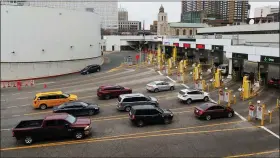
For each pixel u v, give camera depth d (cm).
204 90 3378
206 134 1994
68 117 1952
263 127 2123
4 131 2116
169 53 6900
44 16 4597
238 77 3900
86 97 3181
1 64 4384
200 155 1650
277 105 2625
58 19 4772
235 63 3962
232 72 3966
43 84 4103
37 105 2725
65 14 4869
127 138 1928
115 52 9700
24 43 4466
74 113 2397
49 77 4697
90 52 5569
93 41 5681
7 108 2798
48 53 4712
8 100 3148
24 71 4519
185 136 1958
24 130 1819
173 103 2848
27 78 4547
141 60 6825
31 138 1833
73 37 5075
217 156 1638
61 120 1873
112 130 2086
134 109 2173
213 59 5212
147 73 4756
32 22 4491
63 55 4919
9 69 4425
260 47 3120
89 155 1666
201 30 7938
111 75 4709
